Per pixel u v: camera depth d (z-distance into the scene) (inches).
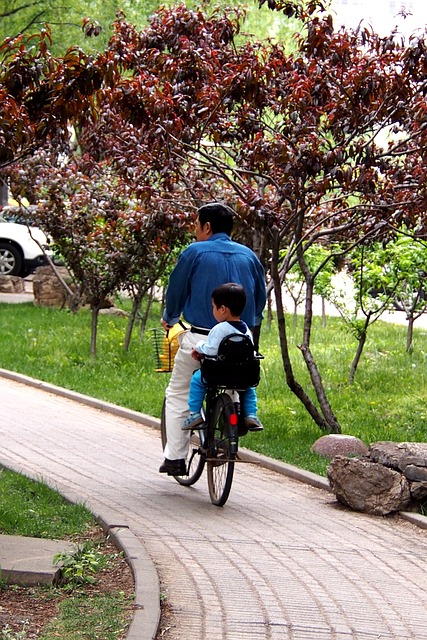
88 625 234.2
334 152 453.1
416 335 999.6
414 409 631.2
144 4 1515.7
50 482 384.8
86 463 450.0
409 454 402.6
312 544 335.0
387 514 390.6
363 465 397.4
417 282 743.7
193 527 345.4
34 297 1157.7
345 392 682.8
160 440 521.3
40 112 354.0
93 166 604.1
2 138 343.6
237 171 496.7
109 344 842.8
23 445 480.7
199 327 384.8
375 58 462.9
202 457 388.8
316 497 420.2
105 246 741.9
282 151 454.0
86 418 572.4
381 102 471.8
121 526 323.0
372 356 842.2
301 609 260.1
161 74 501.7
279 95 496.7
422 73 458.9
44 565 270.2
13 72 338.0
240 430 380.2
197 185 573.3
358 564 312.8
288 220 518.6
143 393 644.1
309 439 531.2
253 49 534.9
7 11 1411.2
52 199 751.7
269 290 576.1
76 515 339.0
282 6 520.4
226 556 309.1
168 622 243.9
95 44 1457.9
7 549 286.0
